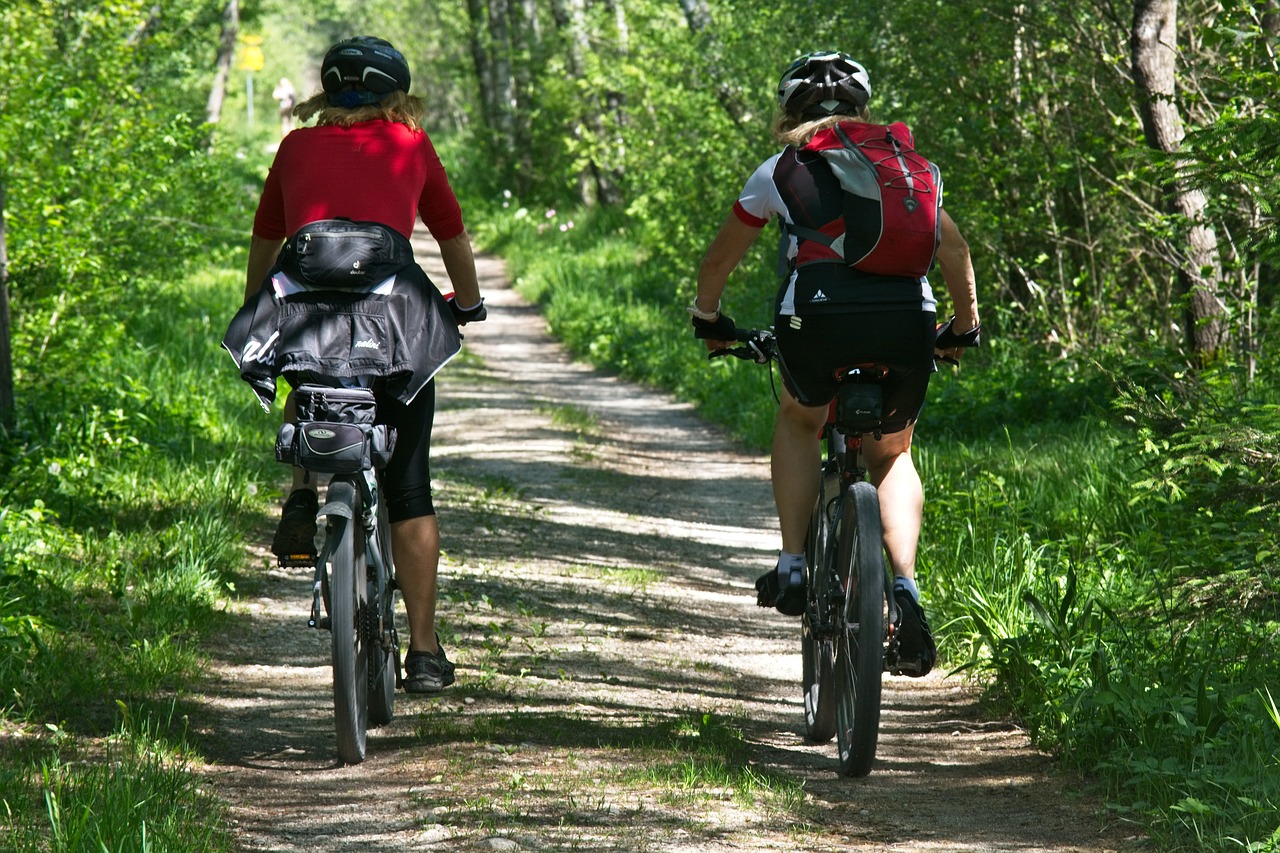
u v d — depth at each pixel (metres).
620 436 30.81
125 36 33.44
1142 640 11.38
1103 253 32.53
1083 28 28.94
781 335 9.43
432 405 10.14
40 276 24.56
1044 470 20.17
